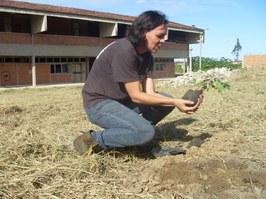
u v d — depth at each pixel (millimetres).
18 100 13102
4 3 24344
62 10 27562
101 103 3879
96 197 3111
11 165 3703
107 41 31781
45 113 8125
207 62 49219
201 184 3270
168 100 3768
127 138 3832
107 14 32188
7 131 5324
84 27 32156
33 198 3070
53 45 27453
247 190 3166
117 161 3992
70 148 4246
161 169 3549
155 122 4457
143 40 3621
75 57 30297
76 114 7742
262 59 37594
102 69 3820
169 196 3117
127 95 3963
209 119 6160
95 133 3965
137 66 3791
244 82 15930
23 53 25625
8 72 25766
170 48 38969
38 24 25859
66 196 3127
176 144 4652
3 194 3080
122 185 3383
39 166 3729
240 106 7480
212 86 4652
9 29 26531
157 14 3590
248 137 4789
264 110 6742
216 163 3650
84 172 3584
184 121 6082
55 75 28906
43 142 4375
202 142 4473
